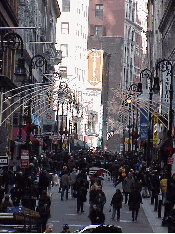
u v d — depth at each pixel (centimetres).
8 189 10188
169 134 8669
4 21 13388
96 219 5966
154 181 8856
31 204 7662
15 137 13412
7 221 4769
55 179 12900
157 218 7800
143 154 18150
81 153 19500
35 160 13462
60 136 19238
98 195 7144
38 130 18838
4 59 13475
